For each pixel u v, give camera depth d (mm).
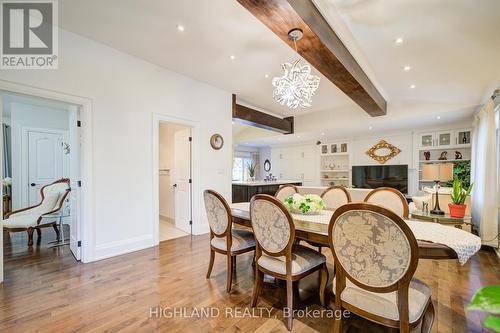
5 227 3258
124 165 3092
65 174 4926
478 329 1620
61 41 2572
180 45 2863
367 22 2258
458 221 2475
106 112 2928
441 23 2172
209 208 2256
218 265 2719
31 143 4598
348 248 1271
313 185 8469
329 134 6973
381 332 1605
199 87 4031
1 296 2020
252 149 10422
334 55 2406
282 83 2494
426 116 4879
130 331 1598
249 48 2926
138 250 3203
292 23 1938
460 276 2457
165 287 2195
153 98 3400
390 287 1180
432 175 2910
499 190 3258
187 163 4160
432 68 3166
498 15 1963
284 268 1706
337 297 1388
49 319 1716
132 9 2227
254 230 1865
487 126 3363
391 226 1109
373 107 4336
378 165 6777
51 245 3408
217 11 2236
